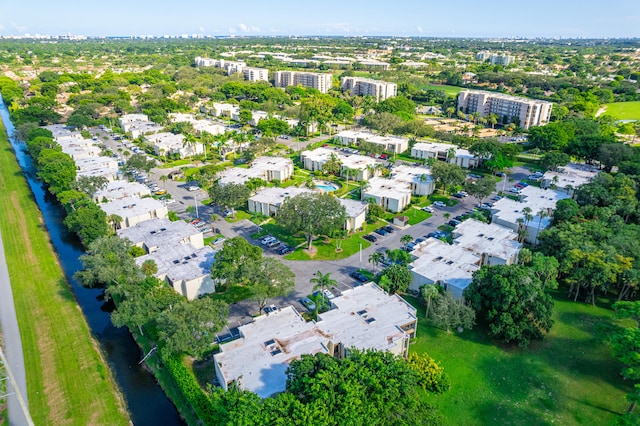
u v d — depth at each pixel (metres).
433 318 97.62
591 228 119.38
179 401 82.50
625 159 189.12
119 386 88.12
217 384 83.62
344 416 61.91
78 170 184.25
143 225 137.75
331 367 69.00
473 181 188.12
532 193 165.88
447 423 70.69
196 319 84.81
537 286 95.12
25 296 113.94
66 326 102.81
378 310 96.56
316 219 127.75
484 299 97.50
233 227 151.00
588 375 86.69
